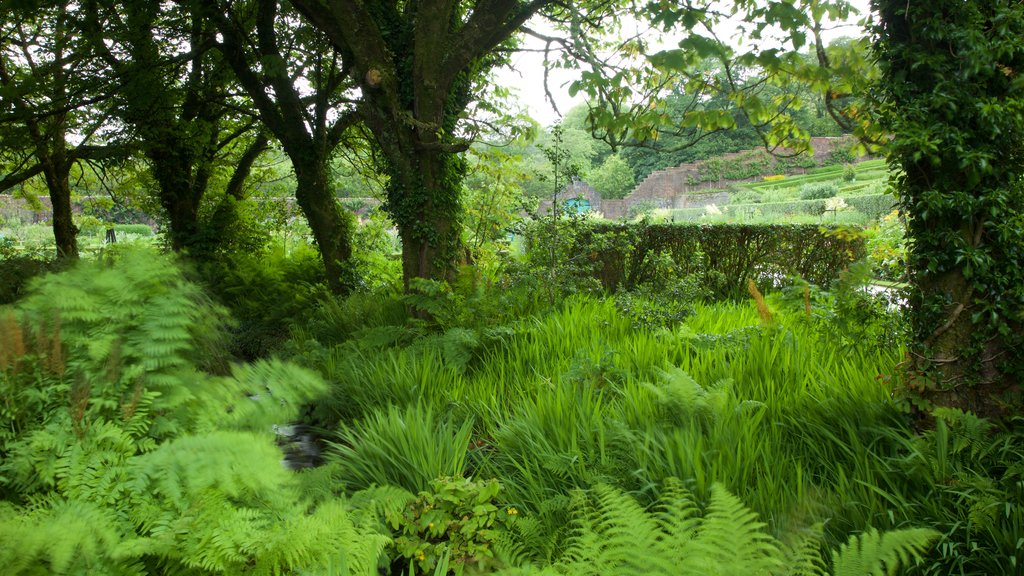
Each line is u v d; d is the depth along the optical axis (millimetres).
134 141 11852
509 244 10930
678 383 3676
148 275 3051
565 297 7715
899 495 2768
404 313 8047
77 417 2215
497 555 2773
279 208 14875
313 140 10531
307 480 3029
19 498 2207
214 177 14570
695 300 7980
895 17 3596
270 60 8805
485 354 5809
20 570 1750
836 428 3537
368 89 7457
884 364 4320
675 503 1781
